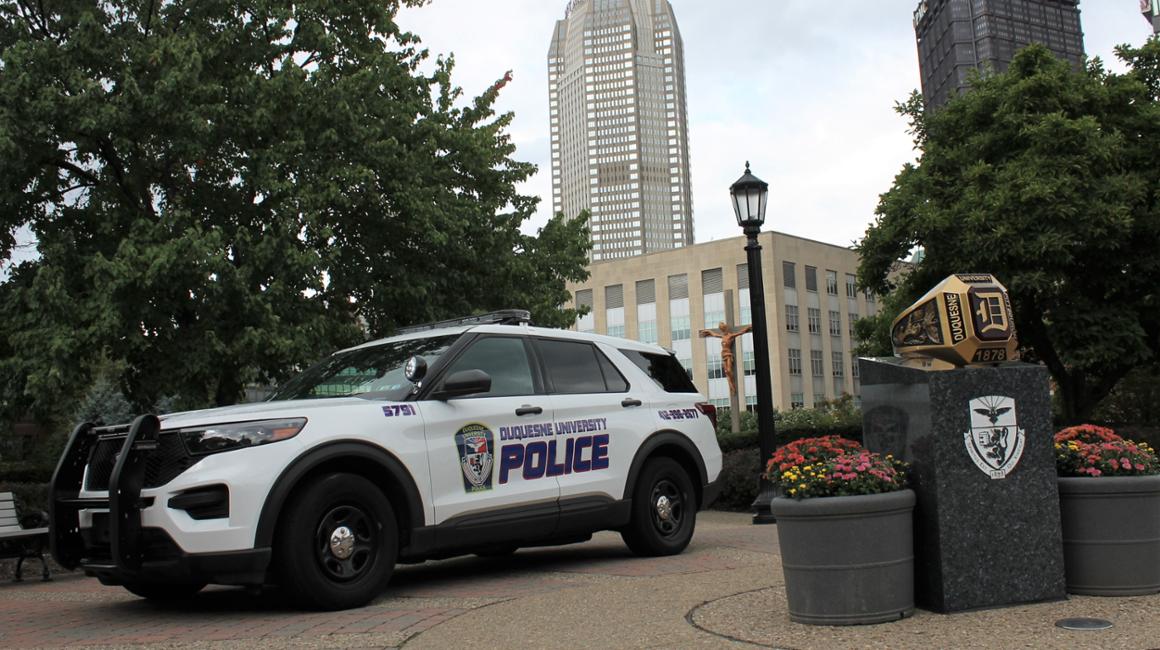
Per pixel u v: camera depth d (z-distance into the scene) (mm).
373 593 6191
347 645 4996
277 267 12859
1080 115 16078
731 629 4898
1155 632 4391
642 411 8250
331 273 14305
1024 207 14984
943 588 4973
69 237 12742
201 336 12742
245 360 12617
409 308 15242
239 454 5836
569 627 5191
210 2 14453
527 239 19172
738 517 13062
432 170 16312
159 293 12625
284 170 13602
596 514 7625
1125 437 13484
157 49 12898
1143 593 5266
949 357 5215
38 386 11969
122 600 7516
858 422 14797
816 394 80938
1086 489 5285
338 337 14461
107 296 11781
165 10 14695
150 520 5793
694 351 82875
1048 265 15164
